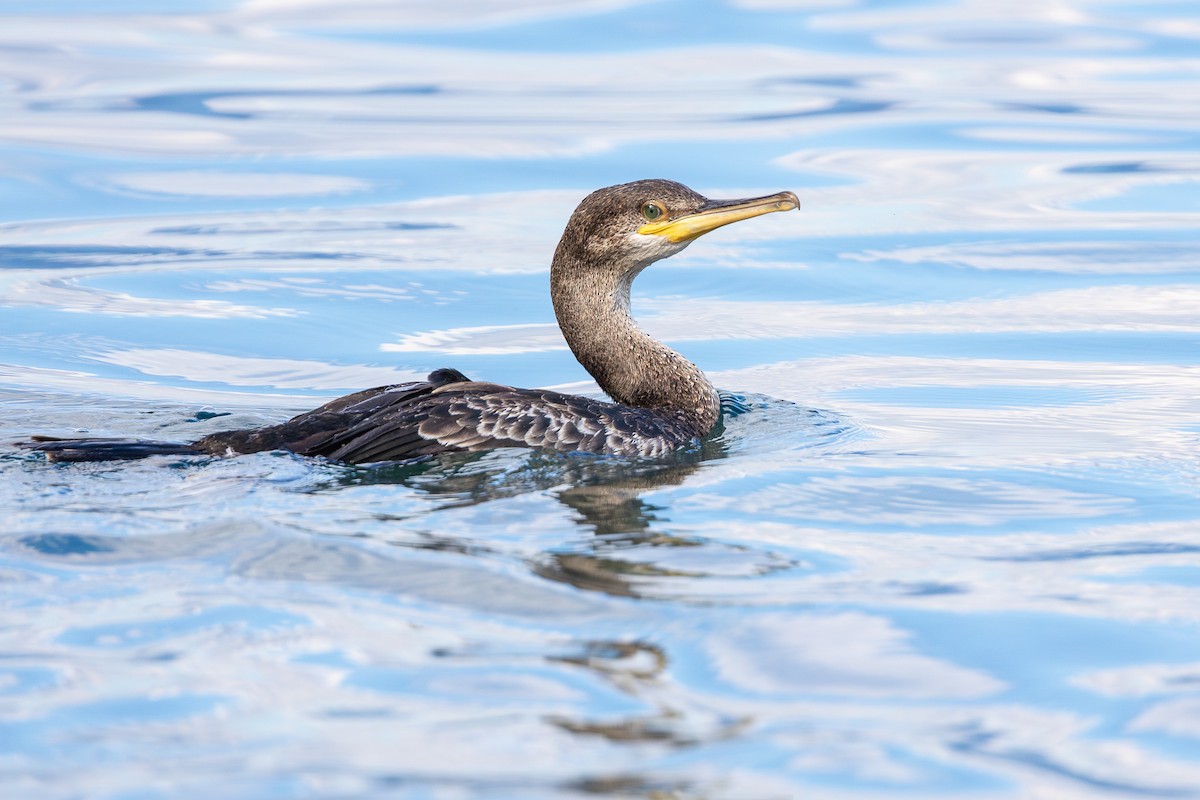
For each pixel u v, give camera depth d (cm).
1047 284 1873
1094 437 1254
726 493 1061
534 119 2689
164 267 1931
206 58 3161
